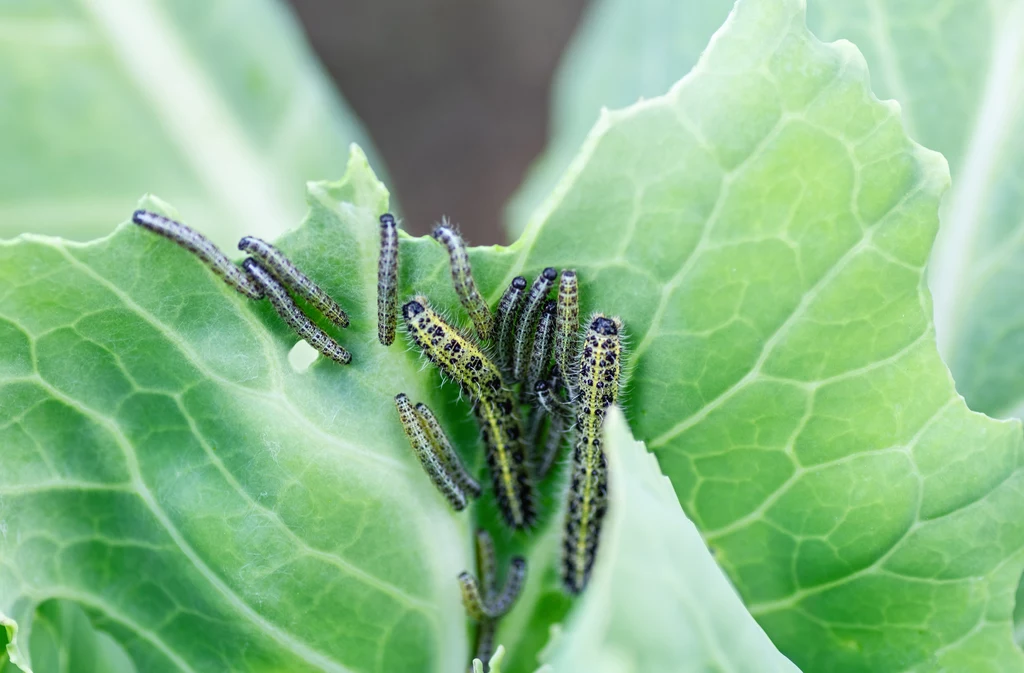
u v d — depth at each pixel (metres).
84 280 0.34
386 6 0.71
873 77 0.39
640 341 0.36
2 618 0.34
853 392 0.35
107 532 0.36
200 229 0.42
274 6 0.44
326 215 0.35
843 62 0.34
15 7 0.40
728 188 0.35
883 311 0.35
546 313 0.35
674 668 0.33
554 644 0.34
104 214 0.41
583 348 0.35
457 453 0.37
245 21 0.42
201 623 0.36
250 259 0.35
